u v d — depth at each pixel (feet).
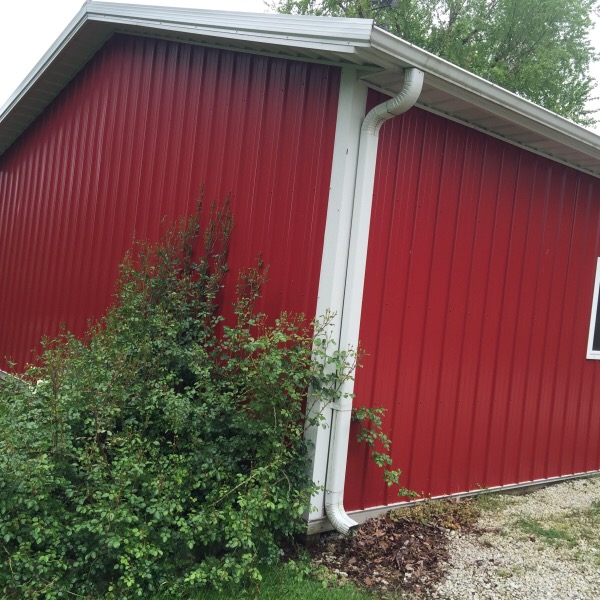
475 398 17.39
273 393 12.56
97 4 20.40
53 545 10.25
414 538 13.98
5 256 29.78
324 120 14.23
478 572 12.74
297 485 13.01
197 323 15.16
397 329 15.12
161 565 10.70
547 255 19.27
